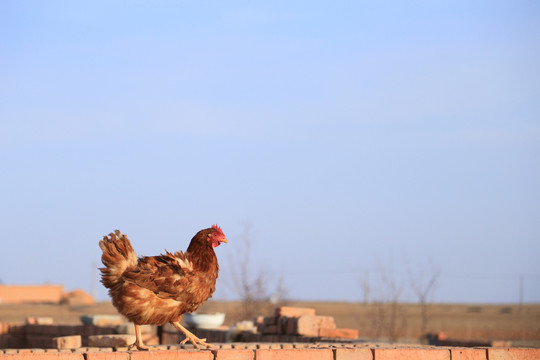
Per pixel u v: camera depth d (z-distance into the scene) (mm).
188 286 12211
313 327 20156
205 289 12531
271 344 14281
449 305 102562
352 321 51250
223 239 12875
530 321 60188
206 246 12797
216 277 12891
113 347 15477
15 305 66312
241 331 22219
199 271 12523
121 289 11992
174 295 12117
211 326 23016
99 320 23844
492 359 11555
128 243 12305
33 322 26703
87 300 78000
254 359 10703
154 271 12039
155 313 12086
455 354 11414
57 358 9867
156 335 23219
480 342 23297
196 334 23016
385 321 37875
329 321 20531
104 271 12094
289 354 10898
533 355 11789
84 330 23828
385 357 11172
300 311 21719
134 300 11898
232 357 10664
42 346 25047
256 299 35812
